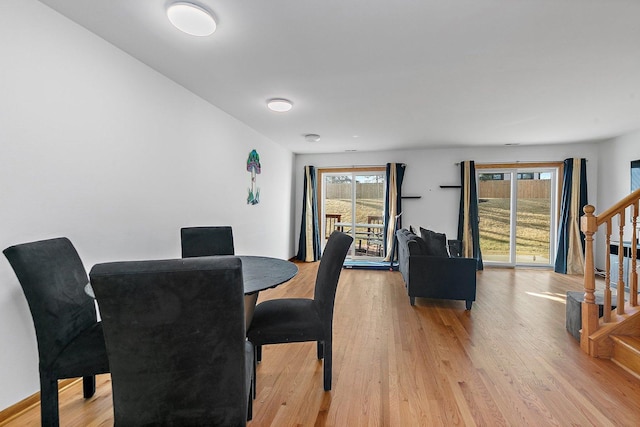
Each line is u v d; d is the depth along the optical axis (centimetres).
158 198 262
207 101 329
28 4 166
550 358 227
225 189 368
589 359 226
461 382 196
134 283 90
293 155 633
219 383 105
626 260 409
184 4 169
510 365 217
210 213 338
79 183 195
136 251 239
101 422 159
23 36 164
